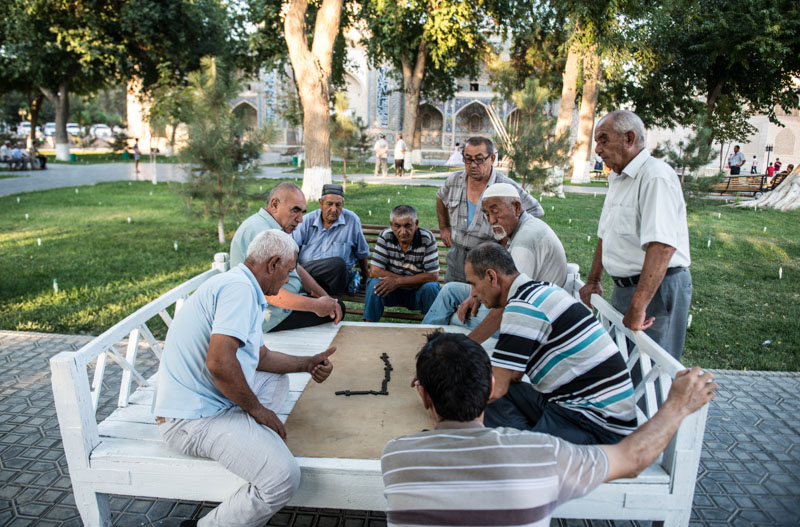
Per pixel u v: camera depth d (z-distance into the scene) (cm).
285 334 418
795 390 467
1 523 295
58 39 2308
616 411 251
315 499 261
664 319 332
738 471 354
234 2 2486
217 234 1077
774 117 2486
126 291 698
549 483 161
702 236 1160
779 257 974
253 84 4134
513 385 283
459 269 466
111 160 3416
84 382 265
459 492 156
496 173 445
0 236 1030
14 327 576
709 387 201
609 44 1459
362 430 286
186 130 984
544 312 254
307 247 500
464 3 1803
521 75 2595
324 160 1380
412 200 1518
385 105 4156
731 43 2041
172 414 254
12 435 378
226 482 262
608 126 326
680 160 1363
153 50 2527
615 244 345
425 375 177
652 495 256
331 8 1290
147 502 319
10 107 5153
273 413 266
